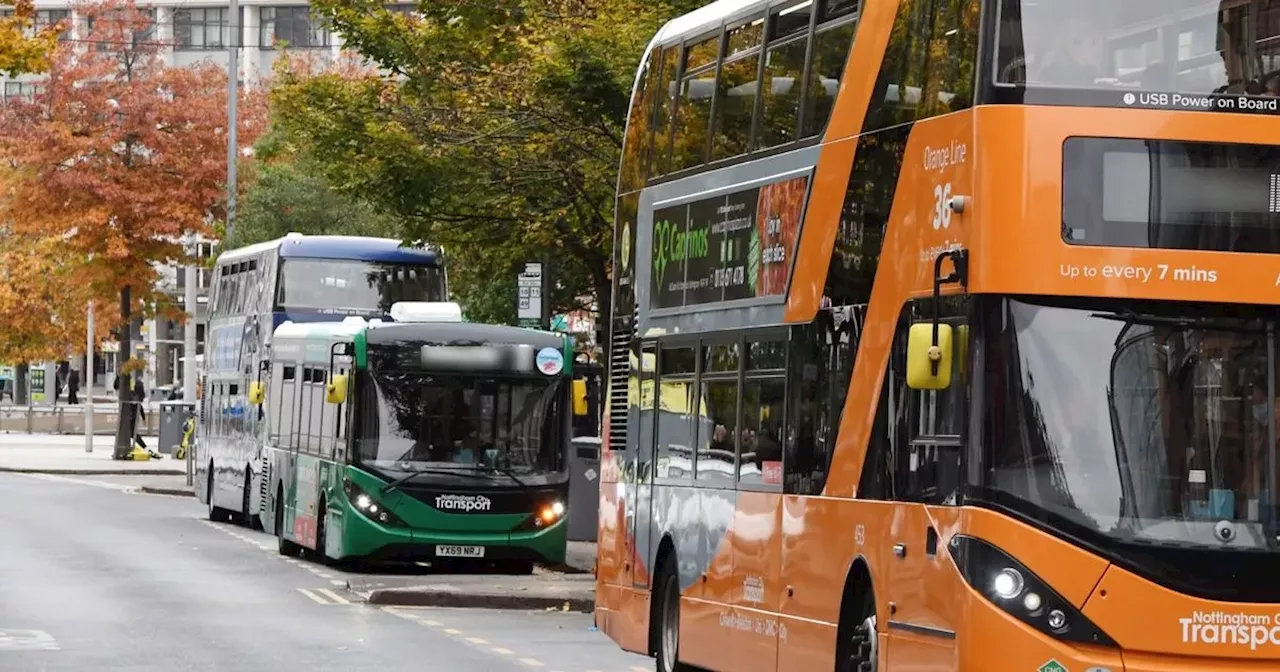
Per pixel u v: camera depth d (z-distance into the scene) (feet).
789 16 102.73
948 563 79.15
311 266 237.25
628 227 125.80
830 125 95.81
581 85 169.99
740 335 105.40
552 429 186.39
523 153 183.62
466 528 183.32
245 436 244.22
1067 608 76.18
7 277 438.81
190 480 321.93
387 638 135.13
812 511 94.48
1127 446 77.05
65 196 374.84
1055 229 77.87
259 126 380.99
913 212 85.25
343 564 200.34
